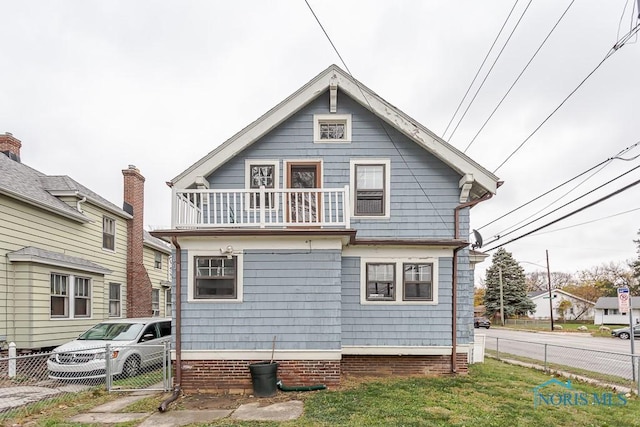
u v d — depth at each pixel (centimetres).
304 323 892
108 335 1094
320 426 630
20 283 1192
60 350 988
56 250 1394
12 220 1204
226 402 789
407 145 1087
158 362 1130
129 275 1873
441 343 1016
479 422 646
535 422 652
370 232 1062
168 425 651
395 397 796
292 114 1073
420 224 1066
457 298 1038
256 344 889
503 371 1113
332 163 1082
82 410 742
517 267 5725
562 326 4956
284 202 934
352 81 1063
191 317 897
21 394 855
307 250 908
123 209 1911
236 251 909
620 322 5350
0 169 1335
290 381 880
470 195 1135
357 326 1016
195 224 903
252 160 1076
